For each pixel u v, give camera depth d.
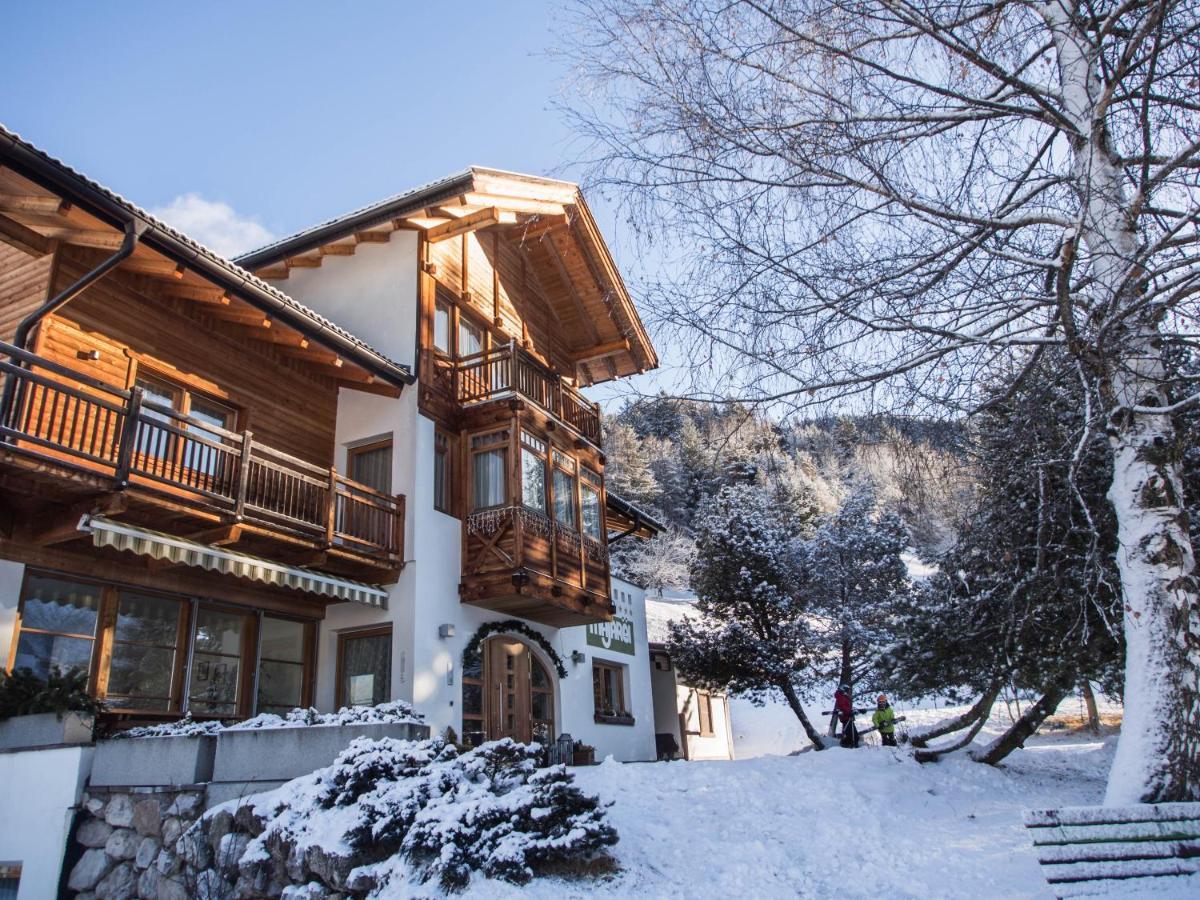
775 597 22.00
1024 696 16.28
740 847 8.98
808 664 22.41
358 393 16.38
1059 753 19.17
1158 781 6.76
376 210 16.53
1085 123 7.47
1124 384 7.42
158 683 12.27
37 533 10.72
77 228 11.20
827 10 7.76
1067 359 7.74
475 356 17.19
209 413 13.77
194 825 8.27
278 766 8.70
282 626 14.70
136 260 12.11
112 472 10.27
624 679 22.52
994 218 7.75
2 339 11.46
